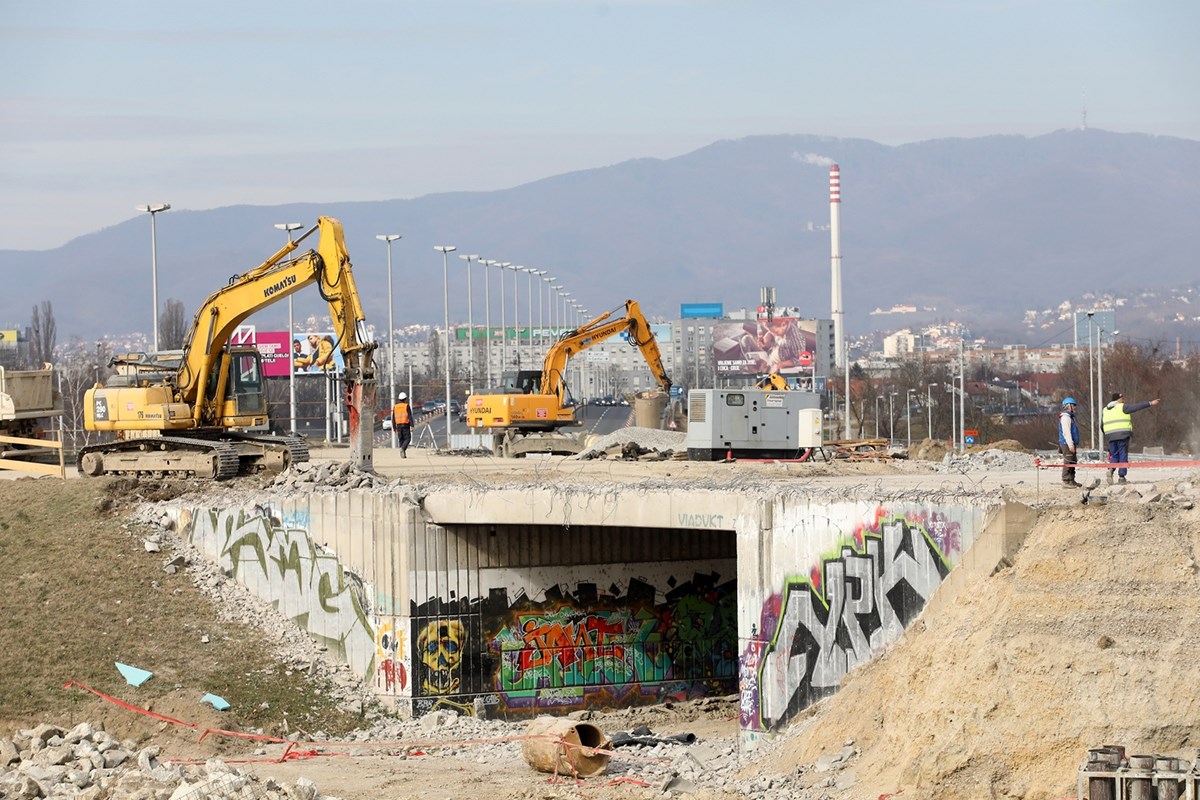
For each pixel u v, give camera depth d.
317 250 49.53
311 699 40.44
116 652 40.41
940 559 30.16
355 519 42.66
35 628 41.06
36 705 37.56
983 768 25.44
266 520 44.44
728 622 45.31
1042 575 26.62
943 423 167.12
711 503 35.56
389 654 41.69
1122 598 25.77
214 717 38.16
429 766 34.41
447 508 41.56
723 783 30.28
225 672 40.56
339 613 42.84
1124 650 25.25
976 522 29.52
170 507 46.69
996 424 155.50
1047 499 30.22
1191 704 24.48
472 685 42.09
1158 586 25.70
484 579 42.31
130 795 28.02
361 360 48.22
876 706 29.02
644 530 44.16
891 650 30.20
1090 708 25.02
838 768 28.33
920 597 30.56
